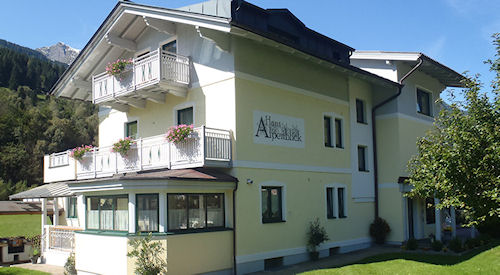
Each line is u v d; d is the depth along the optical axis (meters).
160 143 14.29
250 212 14.09
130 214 12.47
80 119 77.38
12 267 16.69
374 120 20.67
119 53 18.45
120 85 16.06
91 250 13.59
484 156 9.59
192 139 13.31
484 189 9.66
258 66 14.96
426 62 20.34
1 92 85.44
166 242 11.84
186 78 15.39
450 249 17.05
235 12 14.56
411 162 12.87
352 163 19.09
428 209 22.44
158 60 14.46
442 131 11.34
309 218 16.39
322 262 15.57
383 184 20.17
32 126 66.12
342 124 18.86
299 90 16.64
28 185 57.75
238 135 13.91
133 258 12.12
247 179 14.07
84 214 14.38
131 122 18.17
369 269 13.22
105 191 13.48
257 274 13.55
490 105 10.13
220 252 13.16
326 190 17.45
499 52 10.16
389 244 19.64
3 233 35.84
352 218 18.69
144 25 17.12
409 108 20.98
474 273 12.17
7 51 107.38
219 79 14.49
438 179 10.48
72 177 18.53
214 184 13.05
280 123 15.61
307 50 15.12
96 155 16.81
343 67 16.84
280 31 16.53
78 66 18.52
